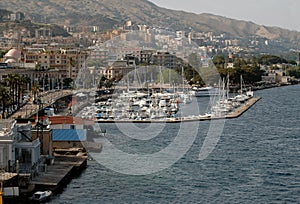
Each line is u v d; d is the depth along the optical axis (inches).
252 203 3484.3
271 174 4259.4
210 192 3713.1
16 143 3873.0
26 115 7081.7
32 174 3759.8
